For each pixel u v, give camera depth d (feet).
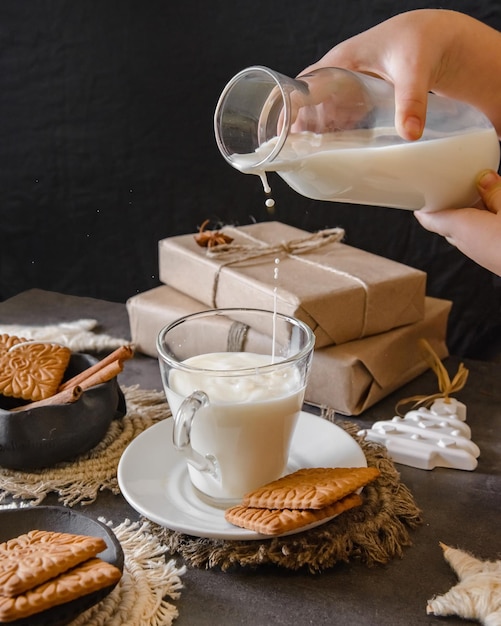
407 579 1.81
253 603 1.75
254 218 3.44
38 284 3.93
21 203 3.82
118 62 3.42
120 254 3.75
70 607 1.62
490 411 2.44
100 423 2.16
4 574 1.62
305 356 1.97
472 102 2.29
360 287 2.44
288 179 2.02
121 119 3.51
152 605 1.73
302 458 2.10
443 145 1.99
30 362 2.25
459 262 3.17
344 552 1.83
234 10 3.20
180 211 3.56
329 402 2.42
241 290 2.50
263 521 1.80
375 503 1.96
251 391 1.92
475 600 1.69
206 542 1.86
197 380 1.94
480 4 2.91
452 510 2.01
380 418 2.39
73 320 3.05
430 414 2.31
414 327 2.60
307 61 3.17
